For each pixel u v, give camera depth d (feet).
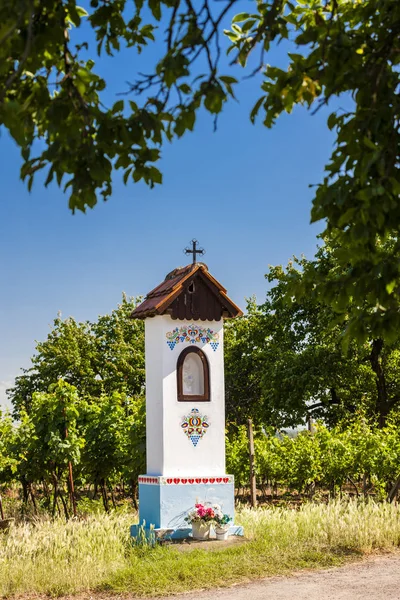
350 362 95.09
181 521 41.24
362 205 13.01
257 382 117.91
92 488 80.38
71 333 138.82
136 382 134.92
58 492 58.59
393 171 13.66
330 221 14.21
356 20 15.55
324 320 93.20
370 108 13.69
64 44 13.20
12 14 10.94
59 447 52.29
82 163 12.80
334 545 38.27
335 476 64.39
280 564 34.68
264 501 69.31
